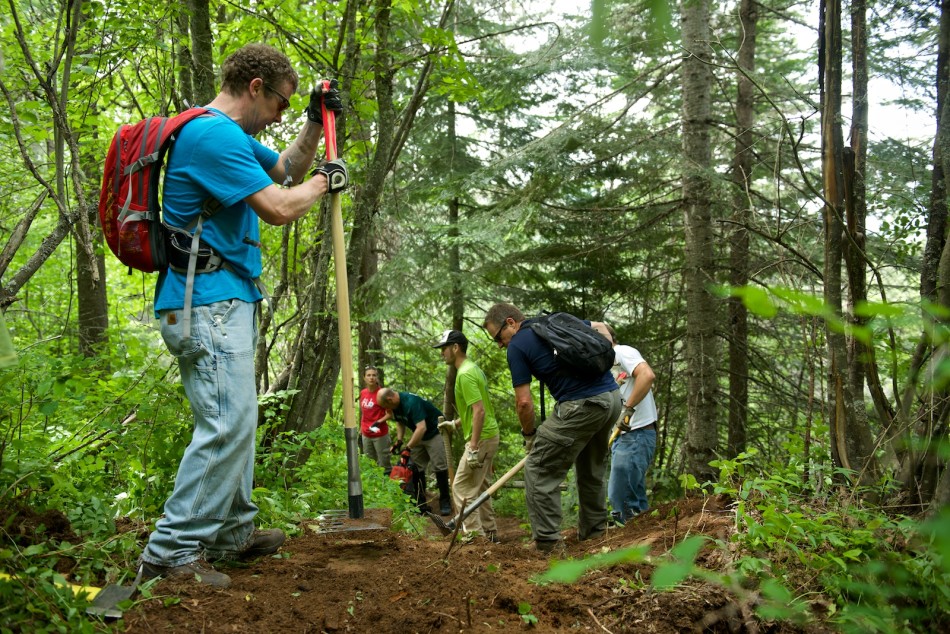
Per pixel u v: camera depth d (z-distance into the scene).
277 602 2.50
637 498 5.55
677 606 2.41
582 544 4.22
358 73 5.68
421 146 12.41
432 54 5.41
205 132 2.57
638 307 10.62
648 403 5.57
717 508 3.64
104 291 7.63
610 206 9.70
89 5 4.38
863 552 2.46
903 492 2.97
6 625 1.95
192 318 2.59
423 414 8.00
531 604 2.54
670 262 10.38
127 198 2.53
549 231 9.83
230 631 2.26
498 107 8.25
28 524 2.65
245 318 2.72
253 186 2.60
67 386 3.18
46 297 9.20
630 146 8.39
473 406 6.18
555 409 4.07
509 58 8.19
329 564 3.06
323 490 4.54
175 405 3.55
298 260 6.78
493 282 11.20
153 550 2.57
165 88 4.90
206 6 4.51
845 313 3.36
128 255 2.55
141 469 3.47
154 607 2.35
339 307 3.03
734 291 0.90
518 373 4.12
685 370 9.77
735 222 6.38
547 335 4.02
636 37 7.00
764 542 2.72
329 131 3.13
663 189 9.82
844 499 3.13
